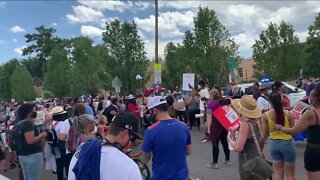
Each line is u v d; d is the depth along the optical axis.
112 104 13.23
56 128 8.00
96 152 3.00
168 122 4.50
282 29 42.91
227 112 6.97
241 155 4.85
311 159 5.00
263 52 44.25
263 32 44.03
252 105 4.82
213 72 31.52
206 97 16.72
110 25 31.45
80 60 48.81
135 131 3.18
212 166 9.45
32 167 6.27
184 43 32.94
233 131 5.20
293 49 42.88
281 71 42.62
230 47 32.09
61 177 8.13
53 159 8.26
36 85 96.88
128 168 2.97
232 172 9.02
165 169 4.38
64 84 61.00
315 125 4.95
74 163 3.32
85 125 6.09
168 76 46.38
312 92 5.03
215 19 31.83
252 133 4.77
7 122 13.63
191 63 32.31
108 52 31.69
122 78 31.55
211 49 31.58
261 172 3.54
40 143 6.42
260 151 4.76
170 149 4.38
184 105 17.56
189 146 4.65
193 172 9.15
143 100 17.16
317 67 54.84
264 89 12.15
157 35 22.69
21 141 6.21
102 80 41.06
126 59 31.33
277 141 6.10
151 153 4.61
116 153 3.01
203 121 18.97
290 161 6.10
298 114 8.86
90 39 49.62
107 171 2.95
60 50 64.44
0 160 7.55
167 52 46.81
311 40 55.59
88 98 15.81
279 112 6.02
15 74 77.38
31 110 6.39
